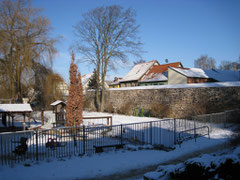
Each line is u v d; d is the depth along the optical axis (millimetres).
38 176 6152
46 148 9953
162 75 37594
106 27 31172
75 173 6438
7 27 25234
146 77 41094
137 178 6086
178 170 5133
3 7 25062
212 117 14430
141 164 7371
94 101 36938
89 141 11641
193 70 33750
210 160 4816
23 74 27562
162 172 5418
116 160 7832
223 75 33750
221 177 4305
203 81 31125
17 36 25719
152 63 44812
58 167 6996
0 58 25078
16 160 7863
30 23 26234
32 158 8164
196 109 19812
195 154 8625
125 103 28969
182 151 9133
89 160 7852
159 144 10344
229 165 4297
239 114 15594
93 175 6320
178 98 21969
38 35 27578
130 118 23078
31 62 26641
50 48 27734
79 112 14633
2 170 6656
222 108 18266
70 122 14398
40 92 33000
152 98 24938
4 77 26359
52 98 34438
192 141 10922
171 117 22188
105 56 32312
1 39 24094
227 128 14016
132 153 8945
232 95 17750
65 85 38375
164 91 23531
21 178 5969
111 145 9656
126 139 12086
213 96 19094
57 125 17406
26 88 31438
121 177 6172
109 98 32500
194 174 4809
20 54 26250
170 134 12836
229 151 7758
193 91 20719
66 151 9102
